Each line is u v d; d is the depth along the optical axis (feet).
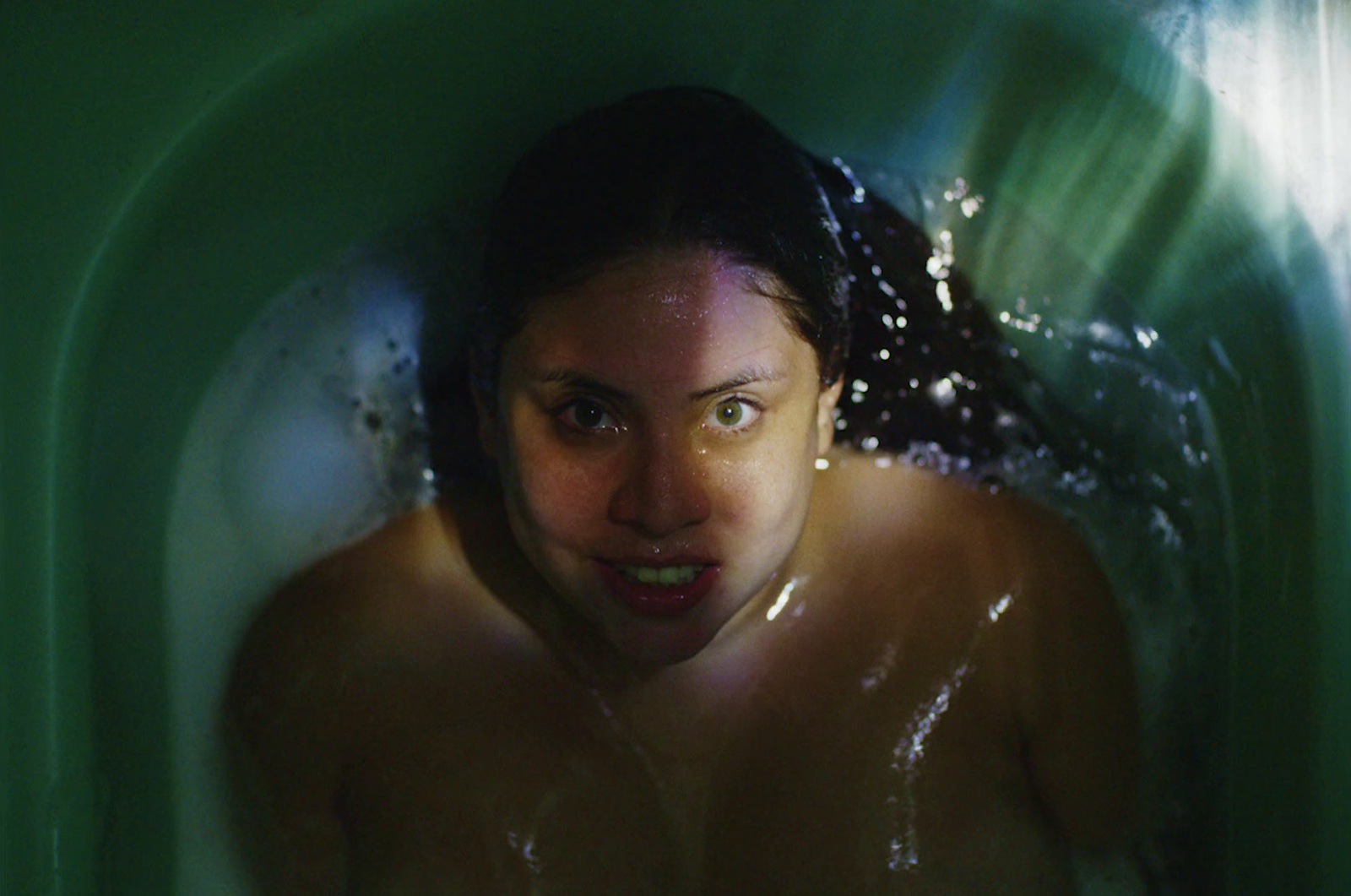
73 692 2.35
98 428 2.43
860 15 2.55
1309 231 2.39
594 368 2.18
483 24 2.53
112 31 2.44
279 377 2.75
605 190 2.22
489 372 2.45
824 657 2.63
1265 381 2.48
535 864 2.46
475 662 2.61
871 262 2.85
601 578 2.34
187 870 2.48
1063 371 2.84
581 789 2.53
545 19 2.55
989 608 2.65
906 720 2.56
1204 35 2.43
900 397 2.88
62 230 2.38
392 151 2.66
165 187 2.42
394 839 2.46
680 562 2.28
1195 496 2.69
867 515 2.74
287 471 2.74
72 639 2.36
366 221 2.73
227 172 2.50
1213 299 2.55
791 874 2.48
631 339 2.16
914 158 2.76
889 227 2.83
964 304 2.87
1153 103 2.43
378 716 2.56
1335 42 2.42
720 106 2.42
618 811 2.53
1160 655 2.71
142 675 2.53
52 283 2.37
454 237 2.79
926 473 2.82
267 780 2.56
